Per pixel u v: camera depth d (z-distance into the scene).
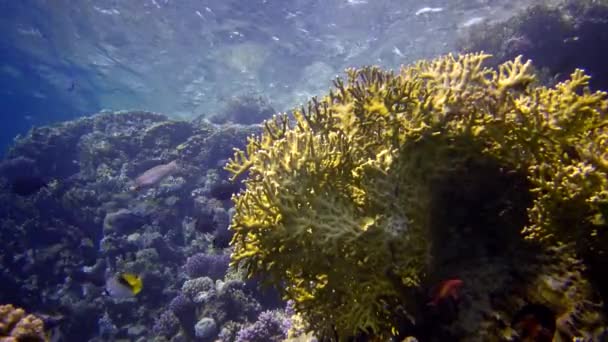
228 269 2.49
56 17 6.80
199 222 1.96
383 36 5.62
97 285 3.06
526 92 0.88
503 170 0.89
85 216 3.68
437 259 0.88
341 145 0.88
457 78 0.92
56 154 4.73
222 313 2.20
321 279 0.83
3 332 1.00
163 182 3.61
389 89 0.87
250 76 7.57
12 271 3.17
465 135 0.84
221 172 3.63
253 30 6.12
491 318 0.78
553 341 0.72
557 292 0.75
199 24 6.21
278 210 0.80
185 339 2.29
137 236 3.24
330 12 5.41
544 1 3.80
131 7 6.03
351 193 0.85
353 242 0.79
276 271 0.86
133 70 8.60
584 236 0.78
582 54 2.99
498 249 0.87
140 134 4.46
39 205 3.66
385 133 0.87
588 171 0.76
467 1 4.60
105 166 4.19
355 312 0.80
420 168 0.85
